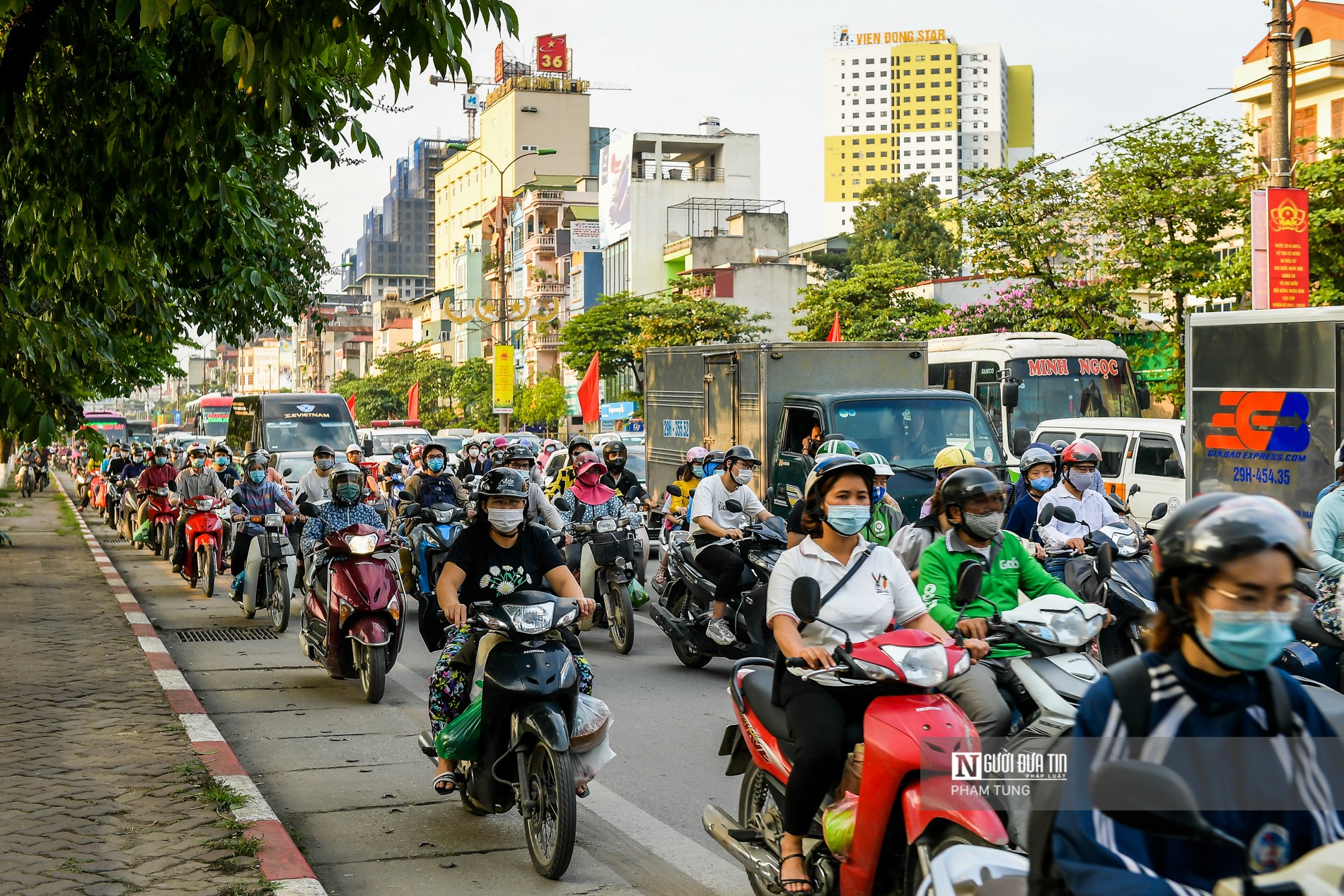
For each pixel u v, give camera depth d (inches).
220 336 621.3
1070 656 190.7
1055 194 1210.0
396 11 258.2
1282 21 674.8
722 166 3132.4
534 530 238.5
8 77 315.9
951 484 211.6
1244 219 1067.3
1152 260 1087.0
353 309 7332.7
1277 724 98.3
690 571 407.8
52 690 353.4
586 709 225.9
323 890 197.3
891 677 160.7
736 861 226.5
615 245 3043.8
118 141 331.0
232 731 333.4
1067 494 351.3
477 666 242.5
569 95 4399.6
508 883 215.2
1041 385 885.8
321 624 380.8
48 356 328.5
